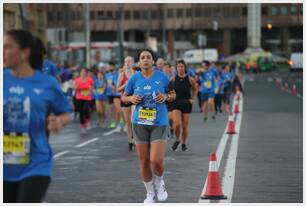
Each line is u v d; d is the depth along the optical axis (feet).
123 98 52.13
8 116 32.04
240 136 102.12
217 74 148.25
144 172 50.62
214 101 147.23
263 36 643.04
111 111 123.13
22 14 153.28
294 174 64.28
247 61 504.02
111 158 76.43
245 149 84.89
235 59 524.93
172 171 66.03
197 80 129.49
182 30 640.99
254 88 284.41
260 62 508.12
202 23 625.41
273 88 284.61
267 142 93.35
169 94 51.60
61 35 275.39
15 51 31.78
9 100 32.04
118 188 56.59
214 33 636.89
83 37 449.89
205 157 76.95
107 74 123.65
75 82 109.29
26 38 31.89
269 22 619.26
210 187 51.67
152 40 500.33
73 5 463.42
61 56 338.13
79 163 72.33
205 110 132.98
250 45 549.13
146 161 50.70
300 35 629.51
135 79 51.75
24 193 31.40
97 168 68.39
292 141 94.73
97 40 619.26
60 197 52.54
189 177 62.39
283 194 53.98
